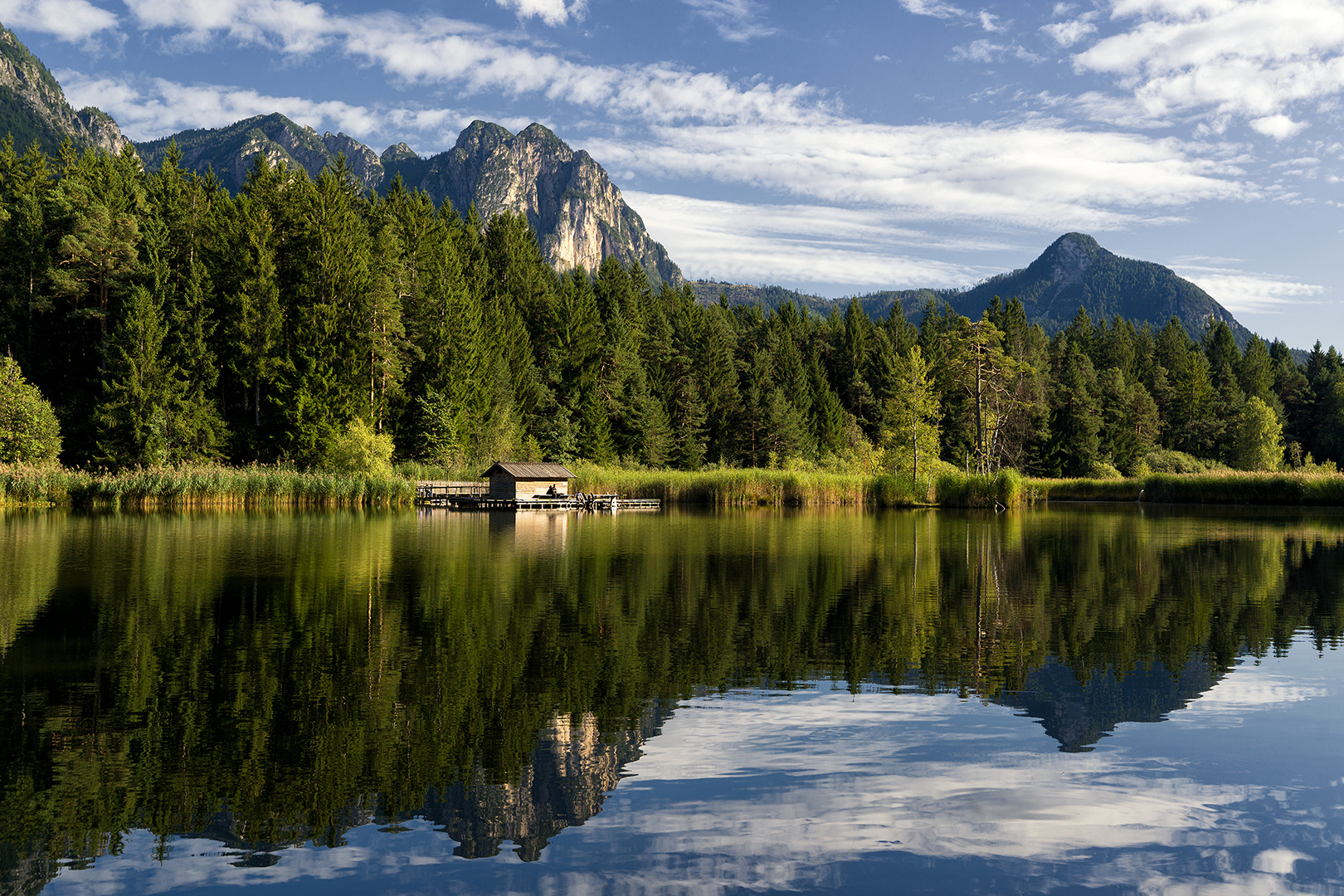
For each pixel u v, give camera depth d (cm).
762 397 11544
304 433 7088
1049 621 1622
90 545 2877
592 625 1550
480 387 8844
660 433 10488
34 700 1044
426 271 9194
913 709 1048
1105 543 3341
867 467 8756
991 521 4916
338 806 750
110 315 7256
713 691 1123
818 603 1814
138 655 1284
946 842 684
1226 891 604
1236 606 1820
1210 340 15825
